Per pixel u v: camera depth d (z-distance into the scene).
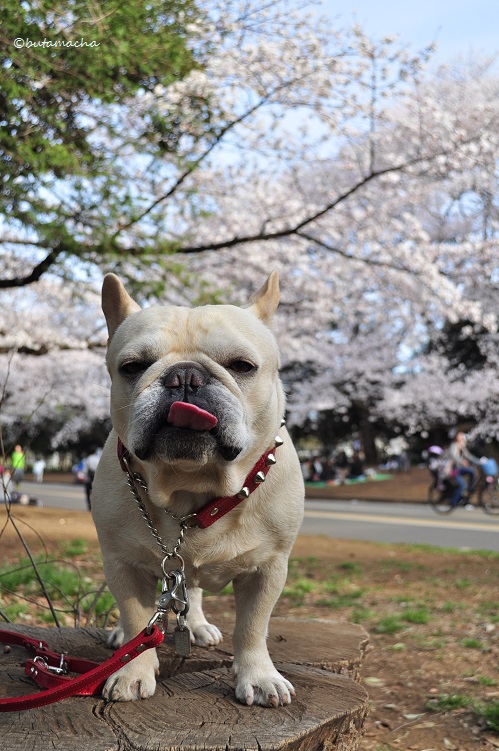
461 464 19.22
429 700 4.44
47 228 7.13
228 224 13.52
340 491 26.38
